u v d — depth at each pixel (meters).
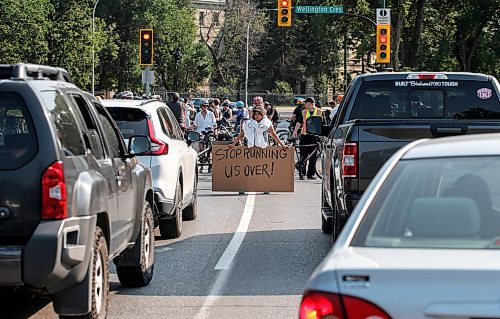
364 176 22.69
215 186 44.31
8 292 16.05
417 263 9.05
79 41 173.88
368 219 10.41
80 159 16.33
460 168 11.02
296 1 158.38
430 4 133.62
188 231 32.41
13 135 15.29
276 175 44.09
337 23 127.62
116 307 20.05
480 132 22.17
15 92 15.45
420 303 8.60
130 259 21.42
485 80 27.61
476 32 148.00
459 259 9.15
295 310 19.67
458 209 10.34
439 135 22.30
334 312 8.80
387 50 81.94
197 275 23.91
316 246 28.77
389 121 22.56
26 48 161.38
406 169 11.12
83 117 18.16
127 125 28.47
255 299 20.88
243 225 33.88
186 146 33.19
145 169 22.38
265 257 26.70
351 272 8.93
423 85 27.59
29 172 15.05
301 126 59.72
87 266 15.82
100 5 195.50
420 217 10.30
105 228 17.56
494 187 10.98
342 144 23.67
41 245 14.75
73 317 16.16
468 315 8.47
